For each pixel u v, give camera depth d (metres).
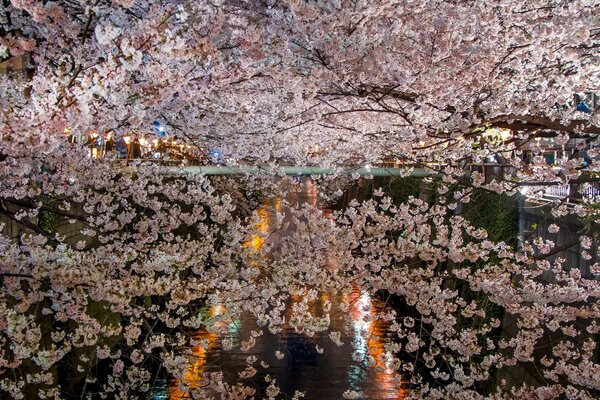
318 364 15.05
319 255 14.16
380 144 13.64
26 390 10.62
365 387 14.02
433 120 10.60
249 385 13.85
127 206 12.91
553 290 9.50
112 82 5.89
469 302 15.03
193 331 16.70
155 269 11.52
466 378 11.31
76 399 12.88
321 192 21.89
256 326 17.25
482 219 15.37
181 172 14.20
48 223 12.23
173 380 13.91
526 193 12.06
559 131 7.98
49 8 5.98
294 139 15.72
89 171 11.83
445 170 11.70
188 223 13.79
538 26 8.23
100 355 11.01
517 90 10.16
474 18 8.31
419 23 8.93
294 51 8.82
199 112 12.61
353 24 7.93
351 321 14.79
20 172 8.42
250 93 12.24
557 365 9.23
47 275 8.54
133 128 9.42
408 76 8.04
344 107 12.60
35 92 5.98
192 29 7.02
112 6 6.71
